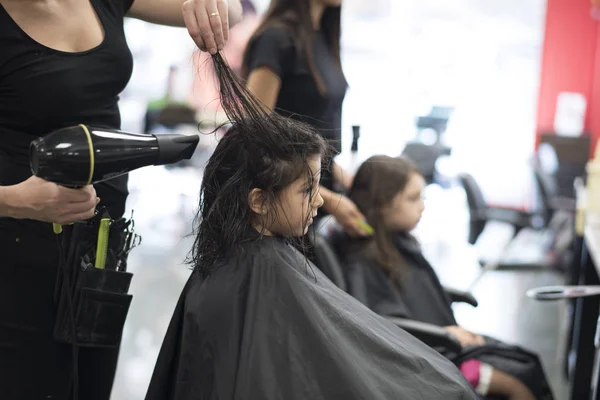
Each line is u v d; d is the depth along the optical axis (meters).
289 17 2.43
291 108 2.46
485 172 7.87
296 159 1.56
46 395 1.80
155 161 1.52
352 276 2.51
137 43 7.74
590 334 3.20
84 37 1.73
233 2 1.98
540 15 7.66
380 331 1.58
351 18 8.02
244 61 2.47
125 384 3.50
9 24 1.64
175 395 1.56
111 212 1.84
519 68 7.79
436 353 1.61
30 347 1.76
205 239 1.60
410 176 2.55
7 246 1.70
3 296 1.71
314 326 1.51
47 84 1.67
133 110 7.86
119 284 1.76
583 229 3.93
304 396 1.47
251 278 1.54
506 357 2.45
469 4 7.82
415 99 8.02
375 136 7.70
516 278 5.67
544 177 5.68
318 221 2.61
